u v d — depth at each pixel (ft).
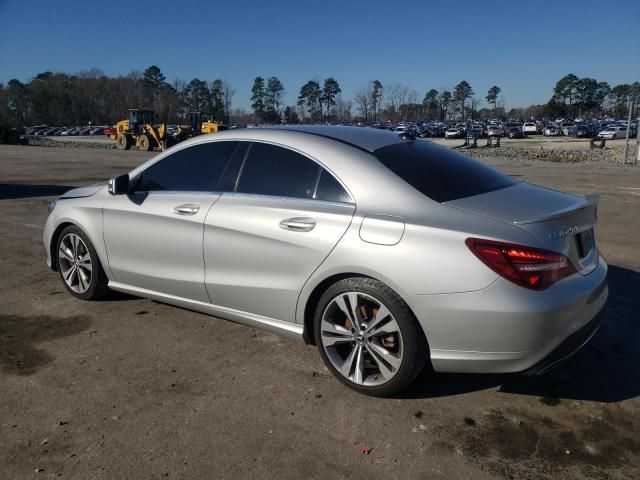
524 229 9.70
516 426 9.88
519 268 9.37
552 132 240.12
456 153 13.47
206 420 10.01
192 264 13.15
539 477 8.54
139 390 11.05
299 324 11.73
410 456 9.02
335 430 9.73
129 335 13.66
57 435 9.53
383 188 10.80
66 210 15.69
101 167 63.00
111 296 16.31
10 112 380.58
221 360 12.39
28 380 11.42
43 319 14.64
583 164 82.64
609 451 9.16
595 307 10.53
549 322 9.40
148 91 383.24
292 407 10.46
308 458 8.96
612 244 23.94
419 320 9.98
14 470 8.64
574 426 9.87
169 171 14.05
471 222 9.91
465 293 9.54
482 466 8.79
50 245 16.46
